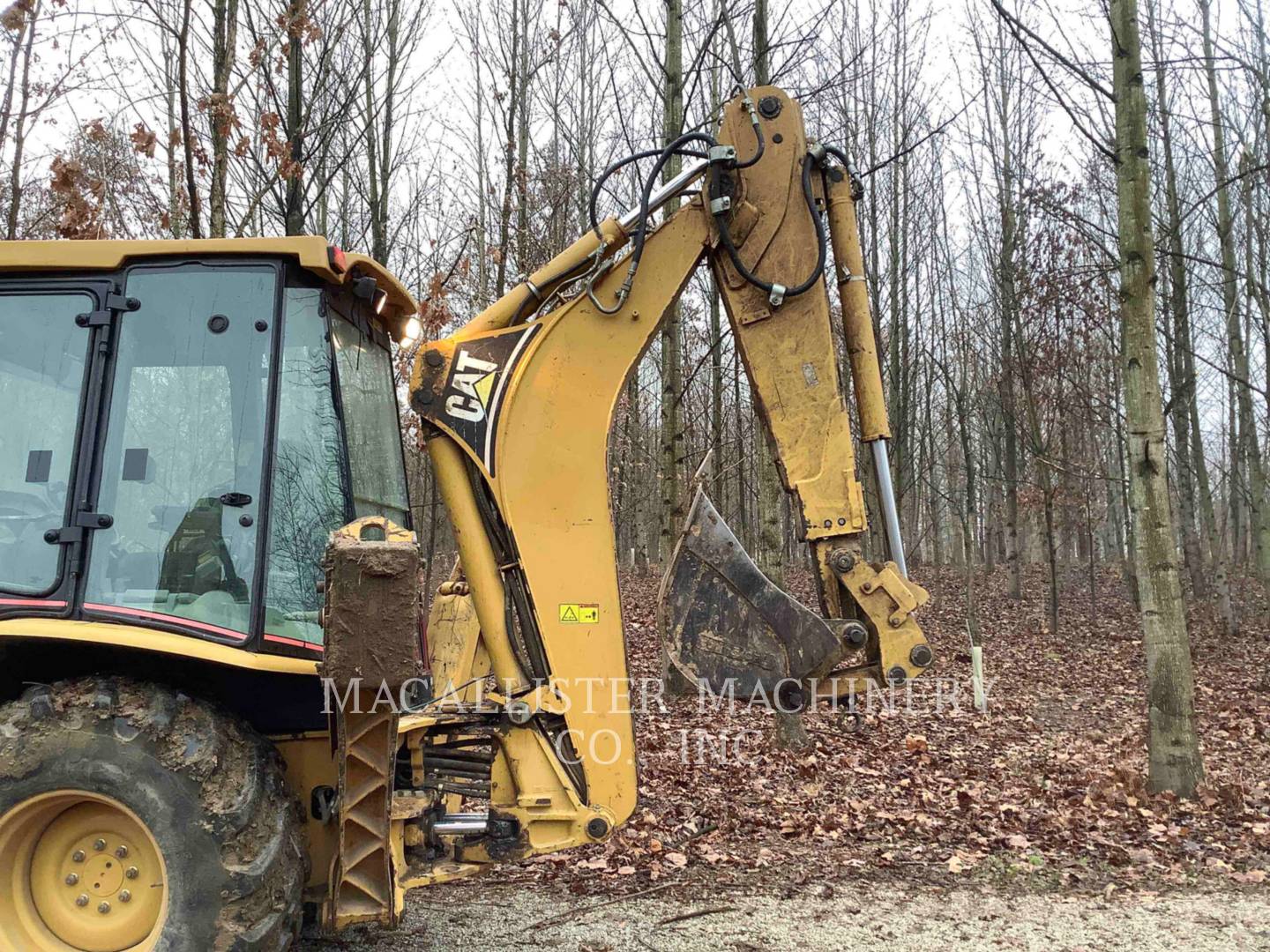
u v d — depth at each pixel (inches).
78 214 241.4
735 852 199.6
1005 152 602.2
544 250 426.0
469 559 135.8
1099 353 638.5
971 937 154.5
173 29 244.1
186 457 124.2
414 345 233.8
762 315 137.9
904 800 240.1
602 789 132.6
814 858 196.4
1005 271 583.5
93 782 111.3
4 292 125.7
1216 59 267.1
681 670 134.6
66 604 119.5
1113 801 232.4
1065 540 975.0
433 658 157.4
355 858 118.2
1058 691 407.5
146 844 115.7
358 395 148.4
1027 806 233.1
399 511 164.2
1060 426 681.6
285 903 114.3
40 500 123.0
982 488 961.5
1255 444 569.9
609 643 134.8
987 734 322.3
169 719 114.6
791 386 137.2
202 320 126.3
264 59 273.4
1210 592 726.5
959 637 578.9
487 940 152.7
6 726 113.9
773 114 139.4
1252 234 593.6
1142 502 246.4
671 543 338.3
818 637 131.9
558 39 418.9
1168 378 655.1
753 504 877.8
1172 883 180.1
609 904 169.6
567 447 136.3
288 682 129.7
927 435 877.2
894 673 131.6
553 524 135.3
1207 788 235.8
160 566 122.0
